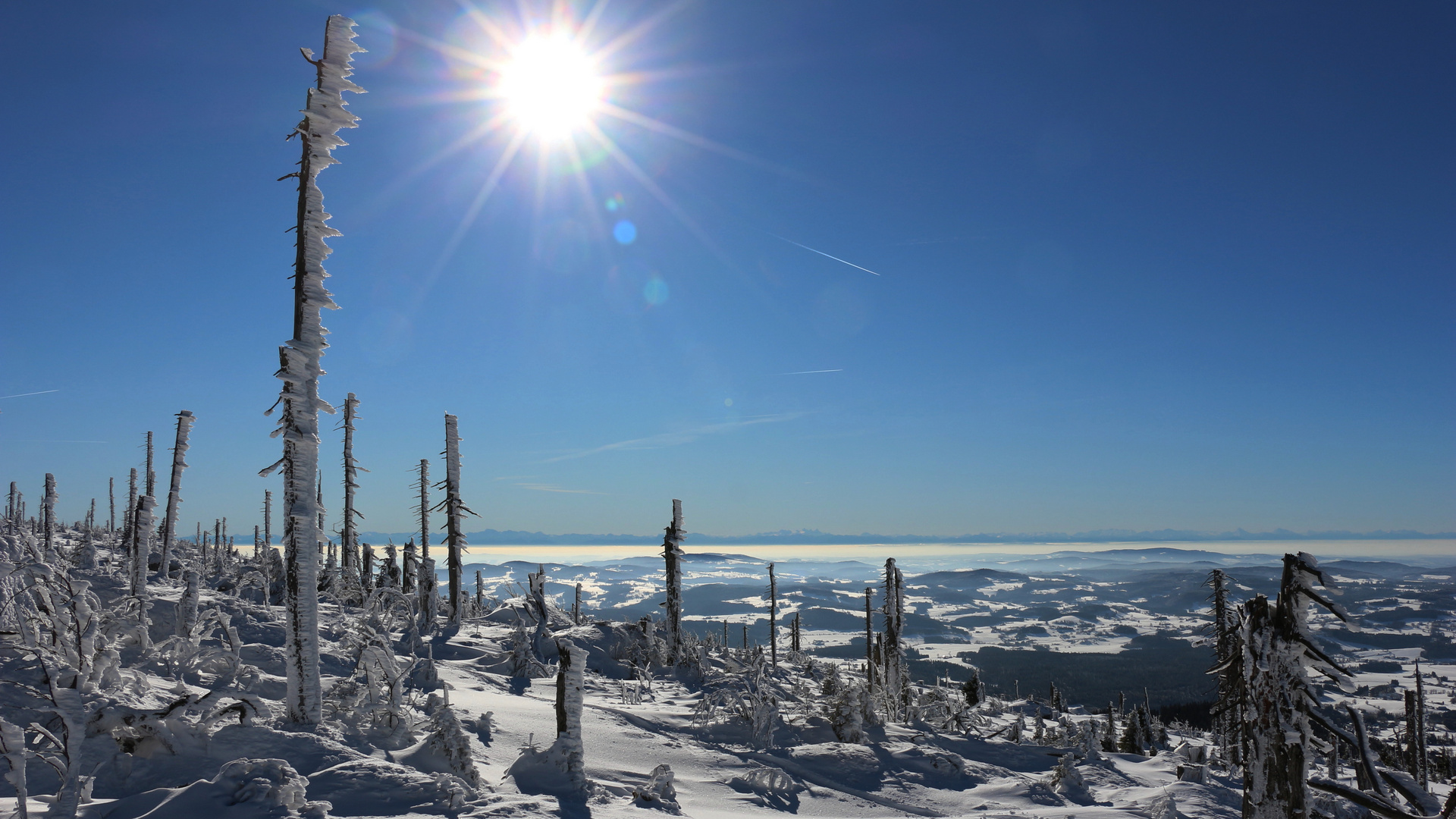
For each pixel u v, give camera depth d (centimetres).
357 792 1130
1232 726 1102
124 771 1132
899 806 2150
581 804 1374
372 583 3912
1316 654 951
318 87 1488
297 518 1438
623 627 3972
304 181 1495
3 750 909
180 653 1817
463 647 3259
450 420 3878
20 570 1280
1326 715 924
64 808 962
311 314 1483
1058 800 2430
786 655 6825
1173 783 2666
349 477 4147
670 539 3816
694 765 2100
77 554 4122
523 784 1438
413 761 1396
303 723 1402
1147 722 5769
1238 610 1054
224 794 1012
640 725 2380
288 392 1445
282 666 2098
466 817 1107
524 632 3111
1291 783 940
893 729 2900
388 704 1591
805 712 2883
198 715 1320
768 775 2070
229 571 4294
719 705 2588
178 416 3781
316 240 1495
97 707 1205
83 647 1283
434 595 3756
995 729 3684
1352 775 3741
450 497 3838
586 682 3053
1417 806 815
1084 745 3170
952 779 2472
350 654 2427
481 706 2134
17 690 1236
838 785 2222
